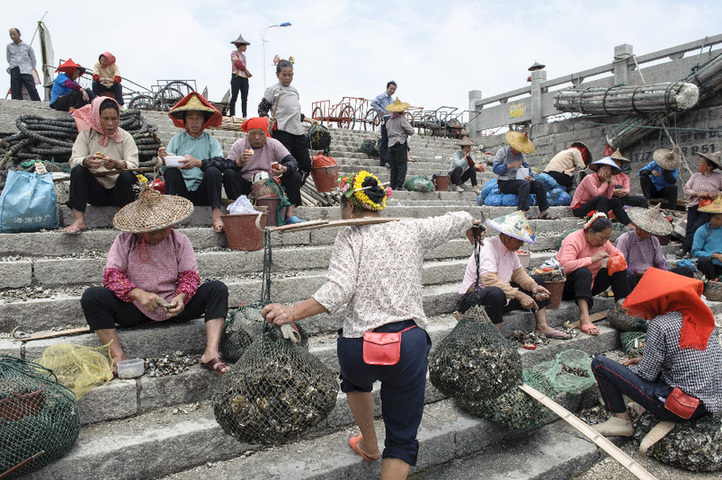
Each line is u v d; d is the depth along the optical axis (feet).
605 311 16.62
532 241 12.61
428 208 21.34
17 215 13.48
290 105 20.26
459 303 13.44
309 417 7.32
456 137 48.88
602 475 10.67
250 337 10.32
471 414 11.14
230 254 14.10
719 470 10.57
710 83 29.40
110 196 15.01
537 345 13.85
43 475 7.73
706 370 10.27
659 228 16.52
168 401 9.74
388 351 7.37
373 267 7.72
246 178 16.85
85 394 8.95
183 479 8.56
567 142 38.65
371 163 32.99
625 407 11.62
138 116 18.97
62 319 11.09
